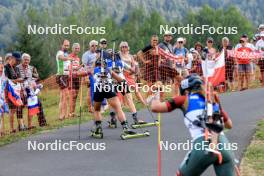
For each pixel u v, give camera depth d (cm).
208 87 661
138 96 1447
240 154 959
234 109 1424
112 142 1108
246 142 1049
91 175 873
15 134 1277
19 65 1341
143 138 1132
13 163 972
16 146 1120
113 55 1154
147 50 1551
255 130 1148
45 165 948
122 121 1143
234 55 1823
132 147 1057
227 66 1808
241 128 1176
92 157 992
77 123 1371
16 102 1306
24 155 1033
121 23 11462
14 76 1311
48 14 5725
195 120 650
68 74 1470
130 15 9769
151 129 1219
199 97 662
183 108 666
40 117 1383
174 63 1575
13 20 15100
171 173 873
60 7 5762
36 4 15488
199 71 1631
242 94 1706
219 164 640
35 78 1383
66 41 1483
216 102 663
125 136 1132
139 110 1491
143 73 1556
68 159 985
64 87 1470
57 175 880
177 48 1614
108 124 1311
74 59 1480
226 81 1822
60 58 1470
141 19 9688
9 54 1320
